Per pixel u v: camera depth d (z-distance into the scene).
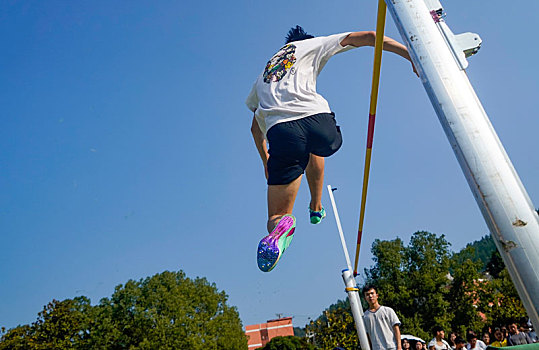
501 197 1.16
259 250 2.22
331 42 2.39
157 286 33.31
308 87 2.30
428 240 30.09
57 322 27.94
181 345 30.94
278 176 2.27
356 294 6.68
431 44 1.35
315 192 2.94
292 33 2.72
